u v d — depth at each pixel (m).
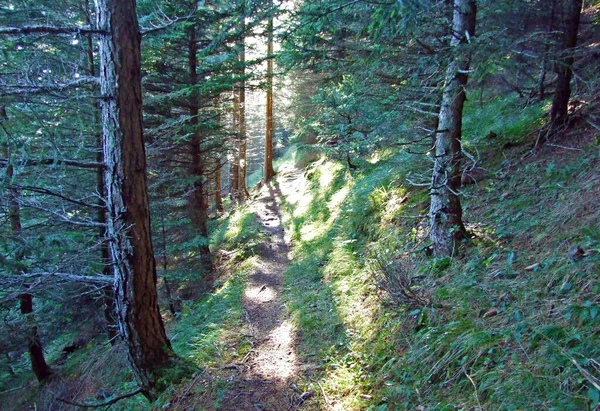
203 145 10.90
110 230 4.39
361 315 5.33
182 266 9.87
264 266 9.71
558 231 4.17
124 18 4.09
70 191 7.03
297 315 6.22
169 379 4.63
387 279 4.81
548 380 2.58
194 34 9.19
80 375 8.55
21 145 3.41
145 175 4.42
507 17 5.41
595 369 2.46
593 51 5.94
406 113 7.09
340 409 3.82
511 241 4.60
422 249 5.63
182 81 9.43
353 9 5.23
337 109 9.19
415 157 8.38
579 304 3.04
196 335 6.34
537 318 3.20
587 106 5.77
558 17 5.63
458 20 4.61
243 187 21.72
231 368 4.95
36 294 5.02
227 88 9.22
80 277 4.35
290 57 7.31
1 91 3.38
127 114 4.18
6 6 4.83
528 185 5.50
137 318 4.53
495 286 3.97
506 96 8.80
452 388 3.18
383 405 3.55
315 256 8.91
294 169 22.00
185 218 9.91
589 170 4.77
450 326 3.80
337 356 4.75
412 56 5.77
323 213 11.69
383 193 8.41
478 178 6.59
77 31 3.91
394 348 4.25
